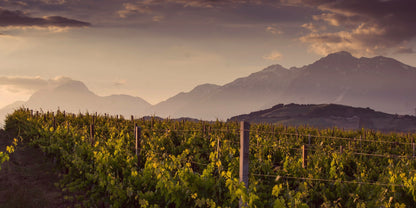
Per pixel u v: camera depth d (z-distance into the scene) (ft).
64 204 36.45
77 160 43.91
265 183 37.58
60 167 50.65
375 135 103.91
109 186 32.32
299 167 39.99
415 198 29.91
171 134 67.41
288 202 24.26
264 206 23.65
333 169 39.65
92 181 39.11
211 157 38.91
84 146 47.65
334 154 49.26
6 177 44.57
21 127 92.94
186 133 70.54
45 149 58.59
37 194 37.99
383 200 29.71
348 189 33.06
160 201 28.99
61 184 43.04
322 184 33.73
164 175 29.01
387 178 36.73
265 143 61.98
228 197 26.71
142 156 41.45
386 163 58.29
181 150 56.90
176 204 26.94
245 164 21.35
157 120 97.86
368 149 81.56
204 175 28.27
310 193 32.53
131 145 56.75
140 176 32.35
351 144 85.81
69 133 61.77
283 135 92.17
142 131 73.82
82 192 40.96
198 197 26.68
